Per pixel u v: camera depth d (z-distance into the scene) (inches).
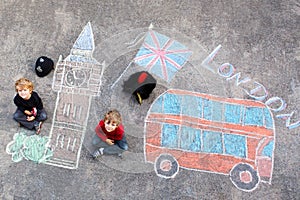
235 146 220.5
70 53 246.8
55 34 253.8
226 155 218.1
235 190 209.9
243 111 231.5
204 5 271.3
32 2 265.0
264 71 247.6
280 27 265.7
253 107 233.5
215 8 271.0
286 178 213.5
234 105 233.3
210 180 211.6
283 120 230.5
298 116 232.7
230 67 247.4
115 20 262.2
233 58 251.3
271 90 240.7
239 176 213.0
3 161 211.5
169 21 264.4
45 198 203.0
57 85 234.5
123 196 205.5
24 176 208.1
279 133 226.1
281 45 258.5
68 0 268.1
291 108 235.0
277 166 216.4
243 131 225.0
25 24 256.2
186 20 265.4
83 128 222.2
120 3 269.4
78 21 260.1
